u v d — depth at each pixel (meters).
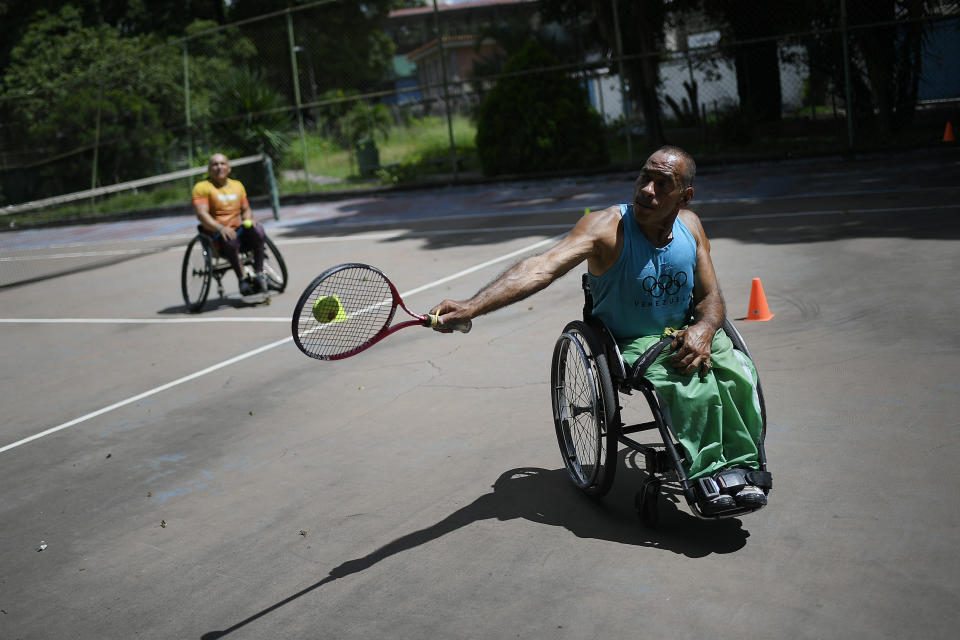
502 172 20.19
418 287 9.63
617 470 4.57
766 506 3.94
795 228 10.25
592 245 3.81
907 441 4.41
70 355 8.48
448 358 6.83
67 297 11.99
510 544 3.88
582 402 4.62
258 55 36.81
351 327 4.10
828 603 3.17
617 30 18.50
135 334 9.04
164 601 3.73
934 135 18.12
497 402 5.73
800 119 22.44
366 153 26.41
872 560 3.41
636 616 3.22
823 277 7.84
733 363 3.77
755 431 3.72
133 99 25.30
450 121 20.22
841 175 14.60
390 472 4.83
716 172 17.16
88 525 4.61
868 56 18.69
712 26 23.12
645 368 3.79
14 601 3.87
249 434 5.71
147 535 4.40
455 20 46.78
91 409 6.66
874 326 6.30
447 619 3.35
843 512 3.80
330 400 6.20
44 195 27.20
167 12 36.94
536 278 3.71
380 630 3.33
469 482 4.59
